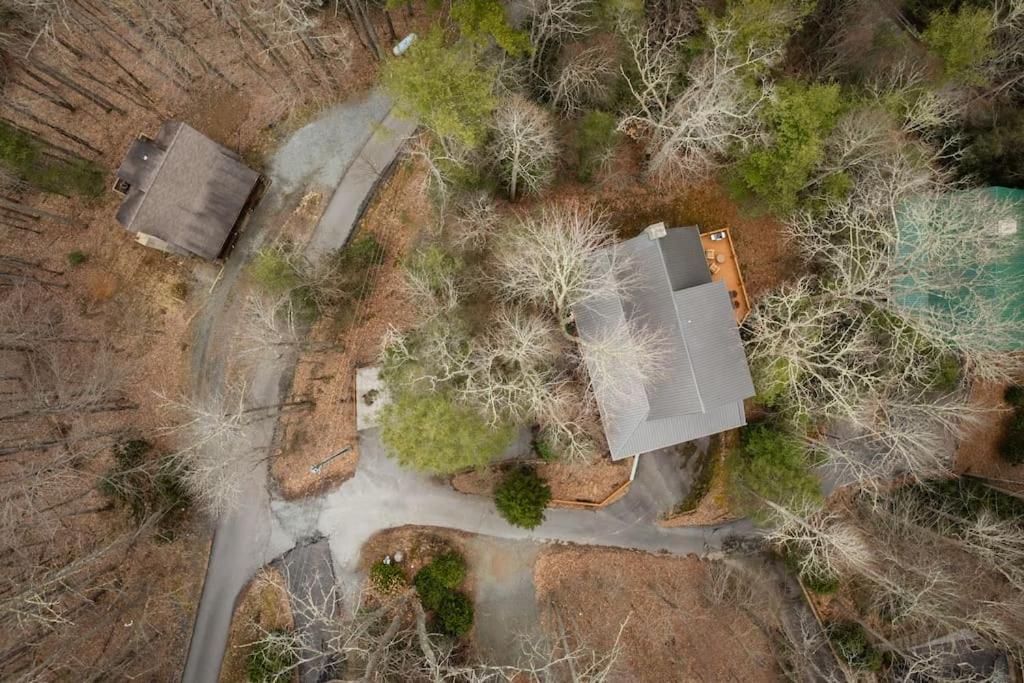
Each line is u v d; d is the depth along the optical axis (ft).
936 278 99.09
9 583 99.96
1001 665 105.70
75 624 100.68
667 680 112.88
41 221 107.24
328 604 109.60
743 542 118.21
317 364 111.96
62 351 106.83
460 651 108.78
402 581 109.09
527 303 104.12
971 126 104.58
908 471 113.91
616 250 103.35
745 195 105.60
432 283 101.91
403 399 95.04
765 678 115.03
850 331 106.42
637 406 100.73
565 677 110.52
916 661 106.01
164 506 105.29
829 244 99.50
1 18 96.99
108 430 107.96
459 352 93.76
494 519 113.50
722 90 90.33
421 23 112.16
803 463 103.55
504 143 96.12
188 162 101.86
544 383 98.58
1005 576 100.42
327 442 111.96
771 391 105.09
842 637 111.86
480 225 104.22
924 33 96.43
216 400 109.29
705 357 100.12
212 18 106.73
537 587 113.29
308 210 111.86
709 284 102.22
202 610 108.68
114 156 108.68
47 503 103.81
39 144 105.19
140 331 109.70
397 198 112.78
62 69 105.29
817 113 91.97
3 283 104.78
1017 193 102.63
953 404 95.96
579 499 115.34
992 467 113.91
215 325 110.83
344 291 110.73
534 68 104.73
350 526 111.65
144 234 104.42
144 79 108.37
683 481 116.67
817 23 109.29
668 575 116.26
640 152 112.68
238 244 111.24
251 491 110.63
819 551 110.01
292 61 110.52
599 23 99.50
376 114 112.57
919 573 99.14
